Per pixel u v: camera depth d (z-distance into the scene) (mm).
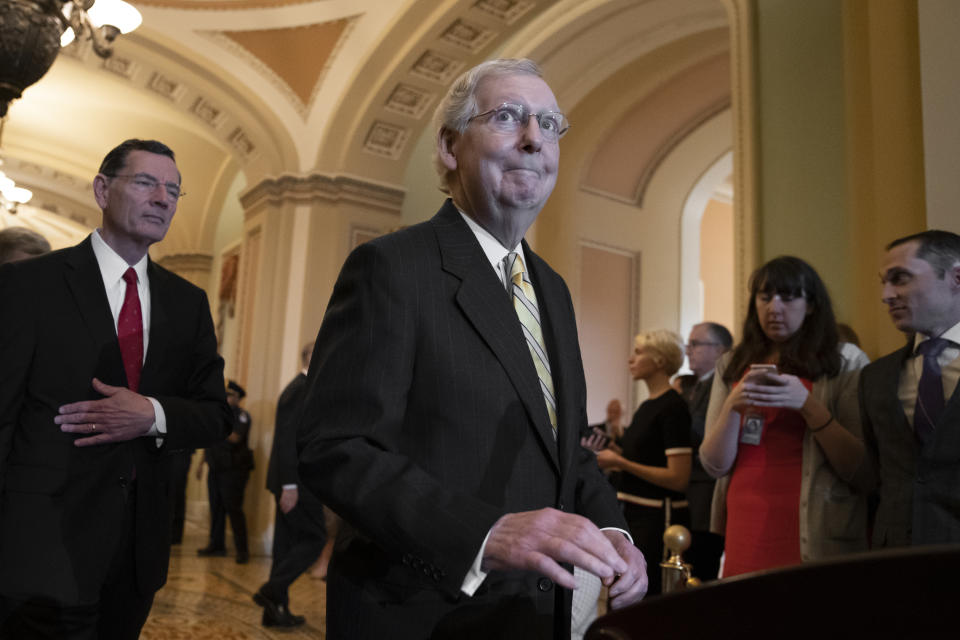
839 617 506
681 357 3248
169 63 7980
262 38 7949
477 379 1128
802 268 2199
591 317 8016
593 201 8258
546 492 1142
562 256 7750
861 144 3342
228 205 11352
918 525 1636
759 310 2240
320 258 8148
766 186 4121
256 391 8125
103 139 10383
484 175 1249
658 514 3020
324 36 7836
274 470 4551
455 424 1103
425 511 947
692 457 3307
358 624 1083
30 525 1596
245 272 8852
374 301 1118
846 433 1967
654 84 7445
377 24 7586
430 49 7453
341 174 8219
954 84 2582
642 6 6188
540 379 1244
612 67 7016
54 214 12609
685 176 8867
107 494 1710
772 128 4145
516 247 1354
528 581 1117
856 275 3297
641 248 8609
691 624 582
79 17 4598
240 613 4652
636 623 625
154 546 1810
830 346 2160
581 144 7895
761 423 2150
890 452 1803
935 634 471
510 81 1272
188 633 4082
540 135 1248
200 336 2049
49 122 10055
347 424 1036
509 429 1129
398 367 1078
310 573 6320
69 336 1732
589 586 1249
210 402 2002
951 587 455
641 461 3084
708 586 559
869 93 3342
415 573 1082
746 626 552
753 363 2260
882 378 1879
